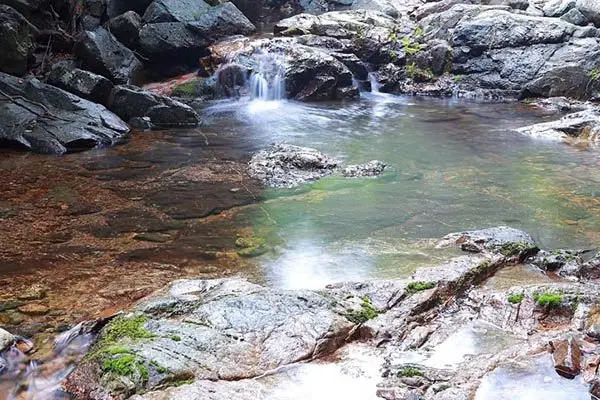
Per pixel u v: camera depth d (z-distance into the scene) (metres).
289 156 9.12
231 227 6.77
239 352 4.10
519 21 15.76
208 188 8.08
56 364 4.23
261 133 11.20
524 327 4.54
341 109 13.55
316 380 3.93
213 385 3.79
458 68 15.93
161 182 8.30
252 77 14.05
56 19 14.83
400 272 5.59
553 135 11.07
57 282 5.46
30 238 6.42
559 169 9.05
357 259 5.91
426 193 7.93
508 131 11.52
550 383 3.82
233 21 16.20
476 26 15.86
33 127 10.11
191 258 5.98
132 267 5.78
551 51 15.14
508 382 3.84
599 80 14.17
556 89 14.66
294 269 5.72
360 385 3.88
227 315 4.47
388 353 4.24
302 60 14.30
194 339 4.18
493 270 5.52
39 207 7.32
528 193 7.94
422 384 3.81
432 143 10.60
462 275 5.20
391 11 18.70
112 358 3.93
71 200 7.58
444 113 13.27
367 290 4.97
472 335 4.48
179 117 11.58
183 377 3.85
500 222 6.91
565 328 4.47
